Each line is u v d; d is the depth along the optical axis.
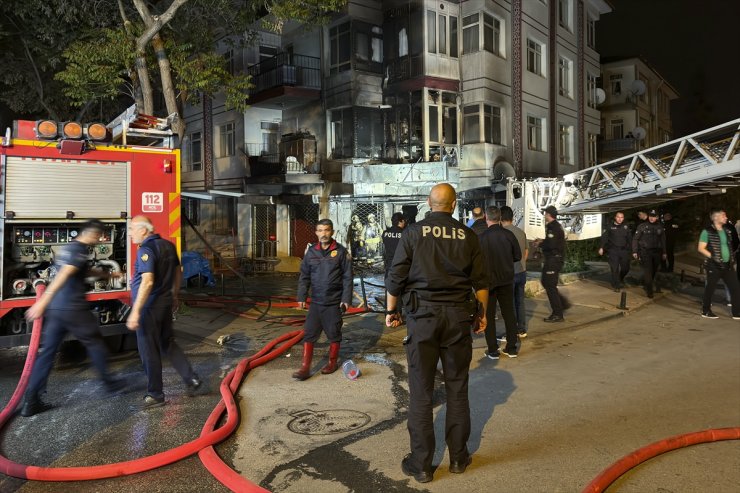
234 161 23.77
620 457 4.04
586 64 27.52
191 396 5.53
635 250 11.66
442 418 4.88
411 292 3.77
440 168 16.94
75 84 12.07
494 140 20.66
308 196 20.89
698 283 13.88
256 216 23.05
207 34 14.06
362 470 3.85
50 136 6.18
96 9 13.05
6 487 3.66
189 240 22.45
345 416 4.92
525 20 22.02
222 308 10.46
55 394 5.60
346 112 20.36
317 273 6.04
